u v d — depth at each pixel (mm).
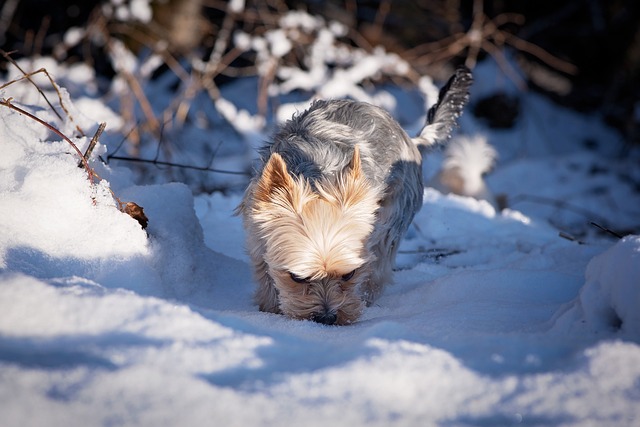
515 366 3332
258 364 3223
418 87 15391
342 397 2977
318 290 5004
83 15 17297
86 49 14586
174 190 5883
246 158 12234
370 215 5238
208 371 3111
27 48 14328
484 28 17469
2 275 3711
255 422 2773
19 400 2695
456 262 6953
